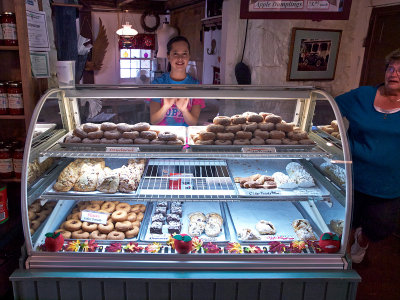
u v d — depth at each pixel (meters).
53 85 2.93
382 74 3.69
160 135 2.22
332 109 2.10
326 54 3.93
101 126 2.26
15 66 2.65
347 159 1.97
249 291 1.93
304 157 2.16
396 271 3.01
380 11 3.64
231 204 2.67
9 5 2.51
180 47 2.71
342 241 2.00
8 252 2.40
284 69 3.83
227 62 4.00
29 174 1.91
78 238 2.16
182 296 1.93
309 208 2.49
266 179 2.38
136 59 8.52
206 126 2.39
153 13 8.36
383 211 2.74
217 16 5.55
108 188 2.18
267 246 2.13
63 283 1.88
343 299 1.97
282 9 2.81
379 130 2.55
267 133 2.29
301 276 1.92
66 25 3.42
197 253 1.98
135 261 1.94
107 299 1.92
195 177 2.44
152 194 2.19
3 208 2.45
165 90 2.12
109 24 8.09
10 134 2.80
